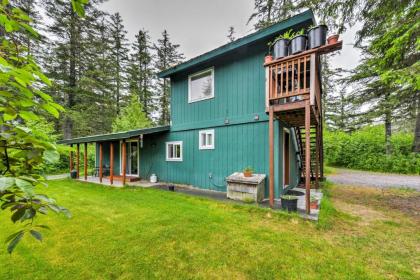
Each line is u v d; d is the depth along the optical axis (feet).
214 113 23.18
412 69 15.43
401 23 17.70
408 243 10.42
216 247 9.77
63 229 11.75
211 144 23.50
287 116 17.17
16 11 3.32
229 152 21.83
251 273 7.97
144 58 70.49
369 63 21.38
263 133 19.54
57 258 8.82
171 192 21.30
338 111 62.49
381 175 37.22
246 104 20.63
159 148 28.99
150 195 20.07
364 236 11.15
